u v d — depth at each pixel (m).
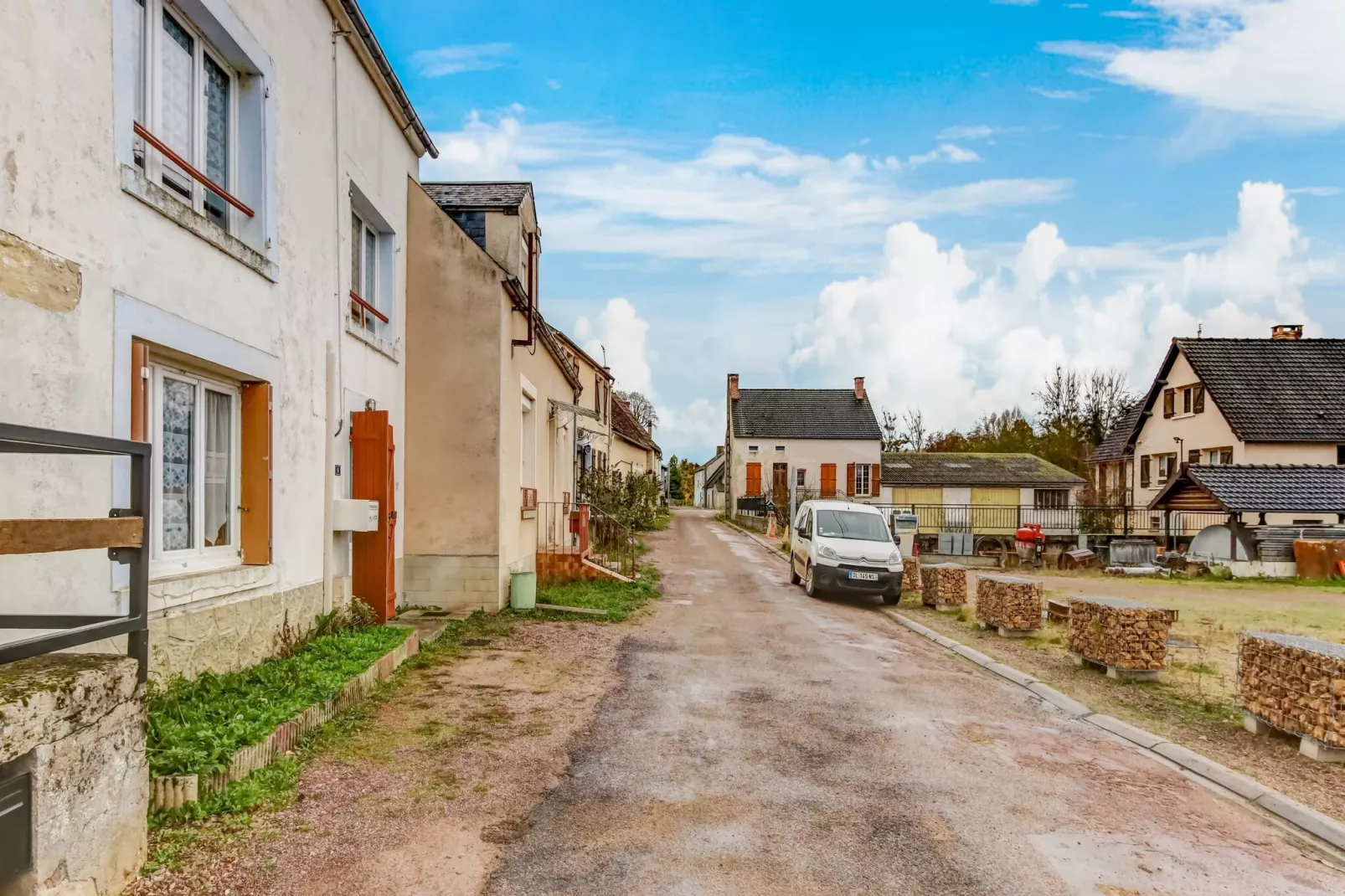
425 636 8.64
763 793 4.90
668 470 97.25
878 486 46.53
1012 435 64.69
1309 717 5.89
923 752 5.86
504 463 11.11
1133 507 32.47
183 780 3.87
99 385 4.27
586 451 23.98
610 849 4.03
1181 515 29.58
